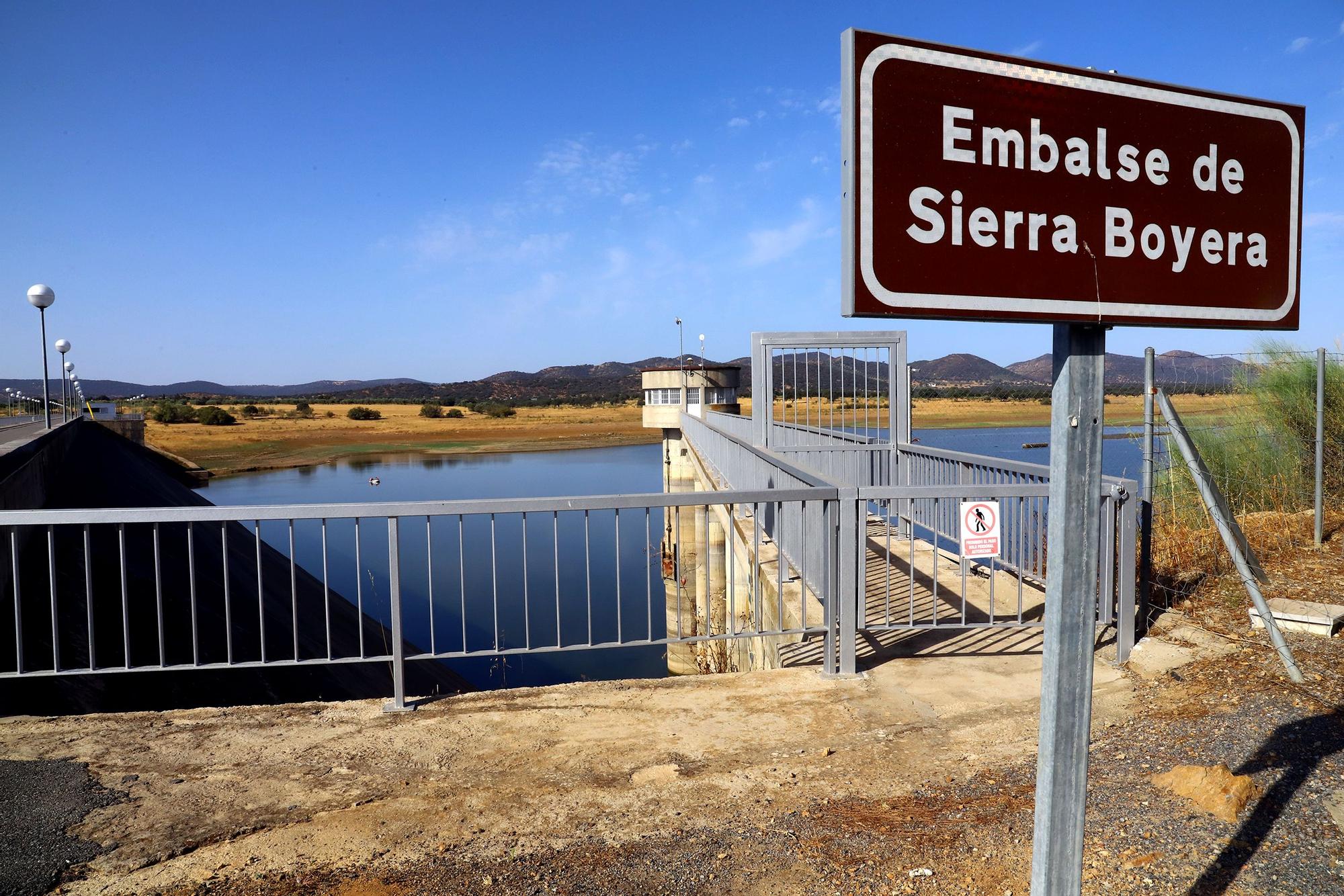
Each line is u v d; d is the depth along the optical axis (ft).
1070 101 6.18
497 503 16.66
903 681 17.34
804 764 13.37
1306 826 9.86
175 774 13.21
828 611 17.66
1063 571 5.80
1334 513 28.30
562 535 139.03
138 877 10.25
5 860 10.56
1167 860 9.43
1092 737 13.75
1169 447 29.78
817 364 41.68
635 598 101.60
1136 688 16.05
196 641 15.98
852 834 10.86
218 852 10.85
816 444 44.42
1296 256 7.07
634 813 11.76
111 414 286.46
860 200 5.62
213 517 15.99
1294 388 31.12
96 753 14.07
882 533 36.27
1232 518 17.76
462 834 11.25
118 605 50.98
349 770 13.38
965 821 10.97
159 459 242.37
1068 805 5.94
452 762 13.69
